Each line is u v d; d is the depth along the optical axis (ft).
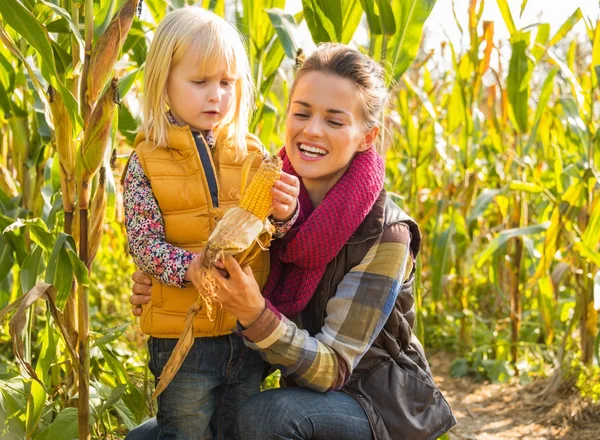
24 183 10.48
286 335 6.34
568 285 15.93
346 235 6.60
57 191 9.21
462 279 17.10
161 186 6.63
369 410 6.73
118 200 12.56
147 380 8.52
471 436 11.93
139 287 7.02
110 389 9.16
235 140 7.07
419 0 8.86
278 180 6.08
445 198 15.93
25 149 10.33
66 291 7.40
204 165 6.78
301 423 6.49
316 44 9.17
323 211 6.57
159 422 7.22
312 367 6.42
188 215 6.68
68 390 8.75
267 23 9.68
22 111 9.95
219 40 6.61
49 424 8.40
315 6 9.02
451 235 14.26
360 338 6.59
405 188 18.43
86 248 7.43
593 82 12.21
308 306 7.05
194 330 6.72
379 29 9.00
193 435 7.01
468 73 13.58
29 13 6.37
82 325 7.52
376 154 7.09
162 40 6.63
